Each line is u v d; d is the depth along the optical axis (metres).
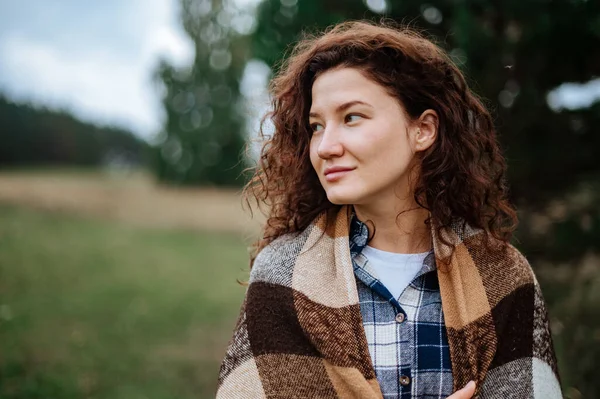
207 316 6.55
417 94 1.11
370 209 1.15
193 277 8.91
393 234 1.16
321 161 1.09
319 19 2.43
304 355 1.09
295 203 1.27
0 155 36.03
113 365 4.66
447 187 1.17
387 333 1.09
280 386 1.08
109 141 43.34
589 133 2.28
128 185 26.25
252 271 1.22
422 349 1.09
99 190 20.98
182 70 28.94
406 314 1.10
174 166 29.05
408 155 1.10
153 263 9.94
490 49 2.17
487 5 2.18
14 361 4.48
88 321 5.95
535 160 2.22
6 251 9.75
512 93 2.29
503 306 1.14
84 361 4.68
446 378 1.08
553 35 2.12
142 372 4.57
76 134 40.53
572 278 2.23
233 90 28.44
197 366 4.80
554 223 2.23
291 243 1.20
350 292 1.08
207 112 29.11
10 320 5.68
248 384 1.10
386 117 1.07
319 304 1.09
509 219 1.68
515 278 1.17
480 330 1.10
